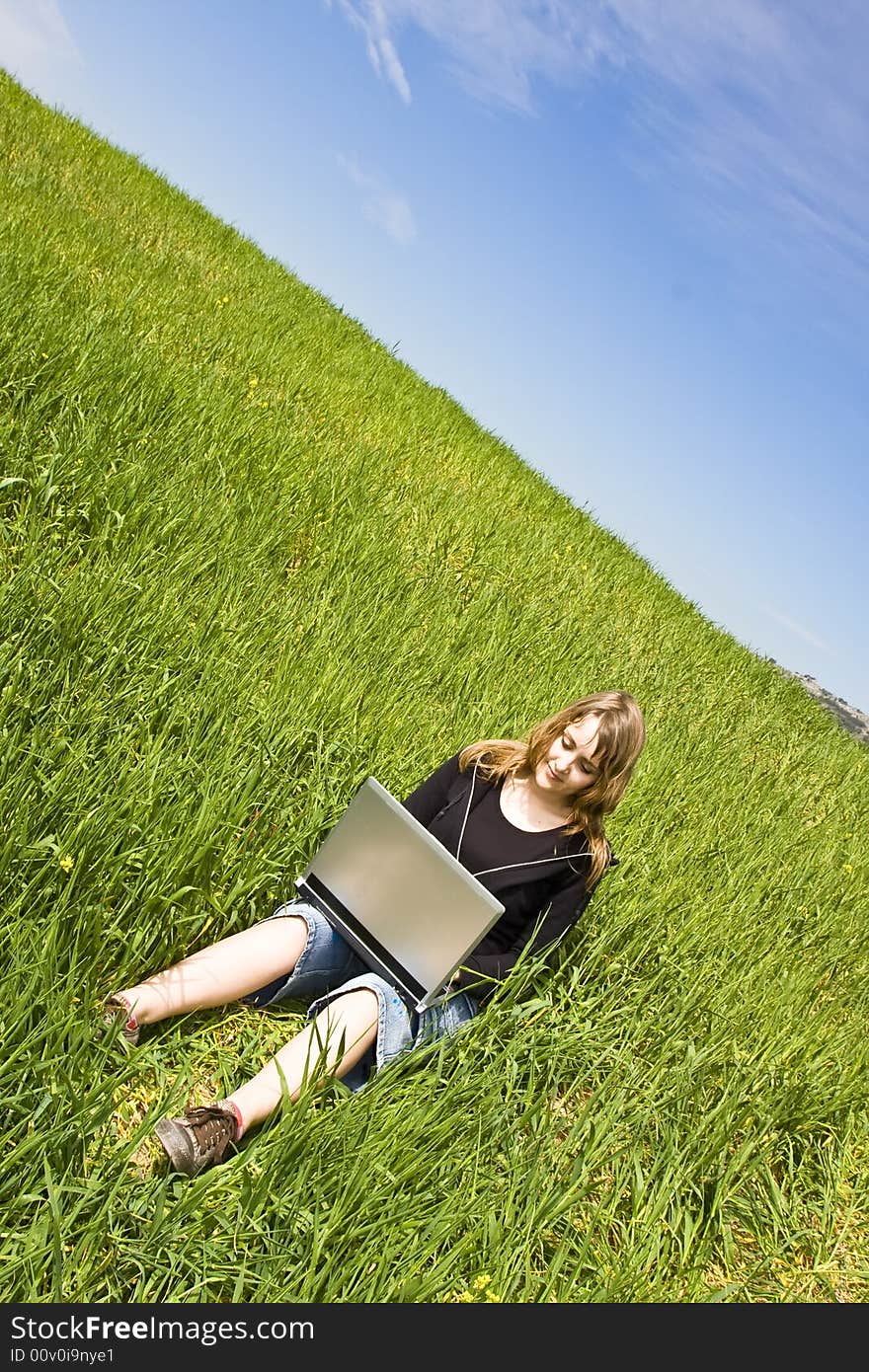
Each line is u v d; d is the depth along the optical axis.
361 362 11.20
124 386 5.52
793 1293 3.10
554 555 8.80
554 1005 3.50
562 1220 2.81
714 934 4.41
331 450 7.34
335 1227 2.32
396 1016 2.84
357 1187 2.39
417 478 8.27
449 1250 2.55
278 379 8.23
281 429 6.84
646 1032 3.66
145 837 2.92
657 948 4.10
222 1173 2.36
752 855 5.67
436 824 3.37
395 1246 2.38
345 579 5.45
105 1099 2.30
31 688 3.18
